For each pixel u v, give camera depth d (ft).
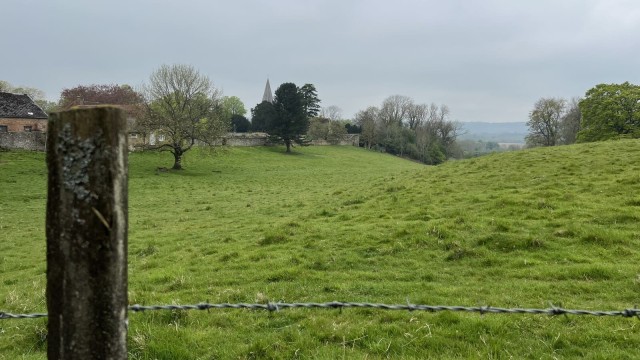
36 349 21.31
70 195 8.38
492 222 41.06
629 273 28.27
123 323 8.77
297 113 286.87
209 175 171.53
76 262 8.48
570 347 18.88
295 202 84.69
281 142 298.97
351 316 23.63
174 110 176.24
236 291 28.89
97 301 8.53
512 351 18.67
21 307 28.86
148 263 41.63
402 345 19.65
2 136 179.93
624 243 34.71
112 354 8.65
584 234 36.19
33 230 73.46
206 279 33.24
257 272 34.14
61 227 8.52
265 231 52.13
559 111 293.23
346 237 41.96
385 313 23.50
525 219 42.42
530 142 307.78
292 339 20.98
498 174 69.92
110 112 8.24
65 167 8.36
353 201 65.67
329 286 29.22
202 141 183.73
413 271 32.32
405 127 416.05
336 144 376.68
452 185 65.62
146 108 174.91
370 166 257.55
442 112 424.87
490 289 27.53
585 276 28.86
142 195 114.32
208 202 98.84
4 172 143.33
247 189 125.18
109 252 8.45
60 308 8.73
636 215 40.24
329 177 160.25
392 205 56.85
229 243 48.24
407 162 327.06
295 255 37.76
